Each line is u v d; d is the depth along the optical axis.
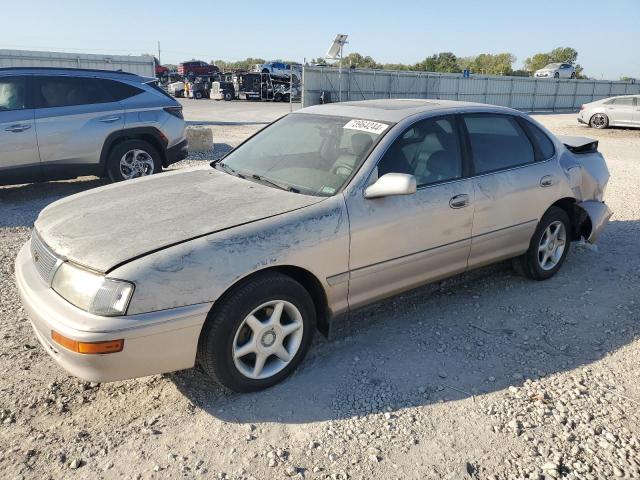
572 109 40.75
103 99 8.04
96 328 2.58
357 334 3.88
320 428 2.87
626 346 3.75
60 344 2.66
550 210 4.69
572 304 4.43
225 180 3.84
